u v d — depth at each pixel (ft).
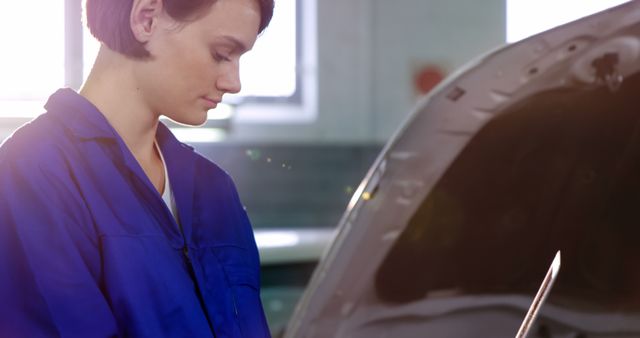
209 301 4.26
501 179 6.61
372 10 24.94
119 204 4.07
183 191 4.46
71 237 3.93
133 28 4.01
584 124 6.32
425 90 25.45
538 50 6.24
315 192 24.02
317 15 24.38
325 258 7.04
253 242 4.75
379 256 6.75
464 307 6.90
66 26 17.46
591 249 6.86
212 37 4.05
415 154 6.64
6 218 3.91
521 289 6.98
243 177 23.06
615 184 6.58
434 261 6.87
